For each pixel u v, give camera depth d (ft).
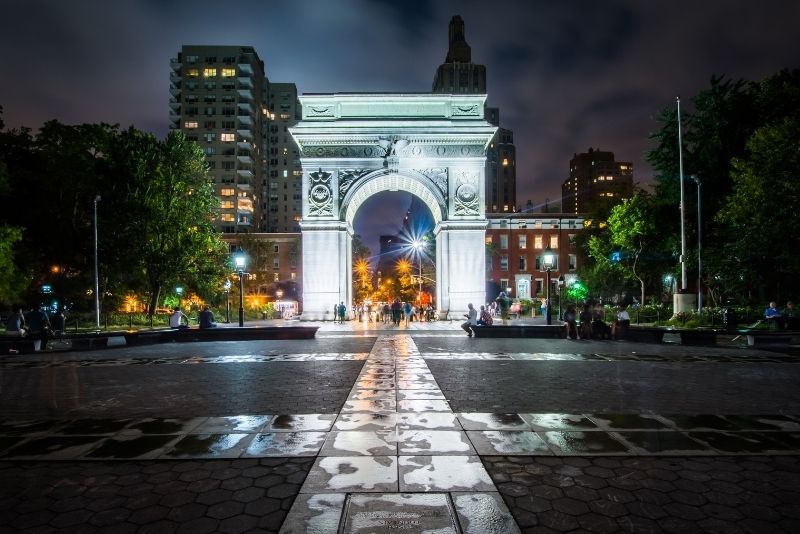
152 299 129.39
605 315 126.93
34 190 129.80
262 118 392.06
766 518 14.30
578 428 23.26
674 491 16.12
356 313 162.50
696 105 133.90
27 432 23.07
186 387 34.65
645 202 149.59
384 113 138.82
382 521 13.88
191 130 347.15
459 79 439.63
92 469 18.25
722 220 114.32
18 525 13.91
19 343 61.57
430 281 237.86
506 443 20.92
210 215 143.54
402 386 34.30
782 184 100.58
